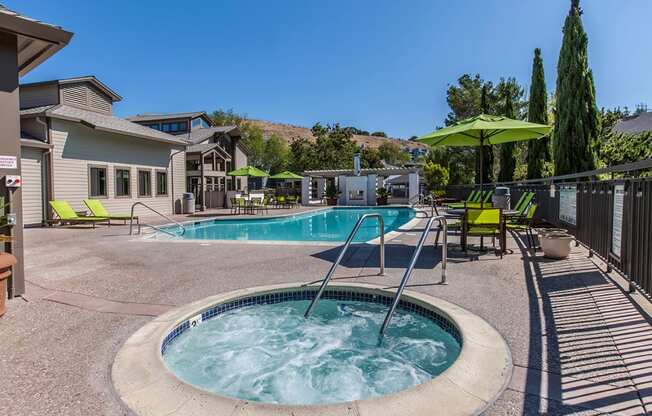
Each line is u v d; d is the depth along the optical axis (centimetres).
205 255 698
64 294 448
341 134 4447
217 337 400
